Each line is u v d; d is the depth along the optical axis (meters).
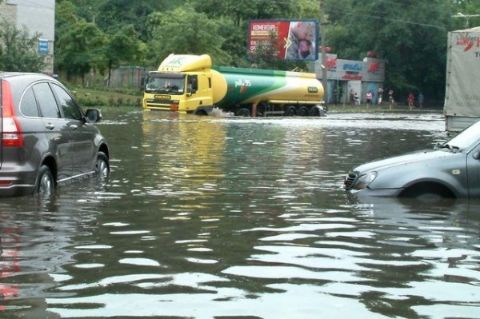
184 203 10.49
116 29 83.56
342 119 46.38
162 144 21.20
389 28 92.00
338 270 6.81
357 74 88.75
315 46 70.81
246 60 75.12
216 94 47.00
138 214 9.54
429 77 96.56
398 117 52.84
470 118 24.17
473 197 10.69
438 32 93.19
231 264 6.98
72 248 7.54
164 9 92.88
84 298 5.82
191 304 5.70
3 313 5.41
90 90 61.12
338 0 100.00
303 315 5.47
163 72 45.38
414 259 7.26
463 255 7.45
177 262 7.03
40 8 54.44
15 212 9.46
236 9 80.69
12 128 9.98
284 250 7.59
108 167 13.79
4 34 46.94
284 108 52.91
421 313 5.56
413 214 9.69
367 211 9.91
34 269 6.68
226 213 9.73
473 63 23.94
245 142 23.00
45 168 10.72
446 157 10.85
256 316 5.43
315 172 14.80
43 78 11.41
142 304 5.68
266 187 12.33
